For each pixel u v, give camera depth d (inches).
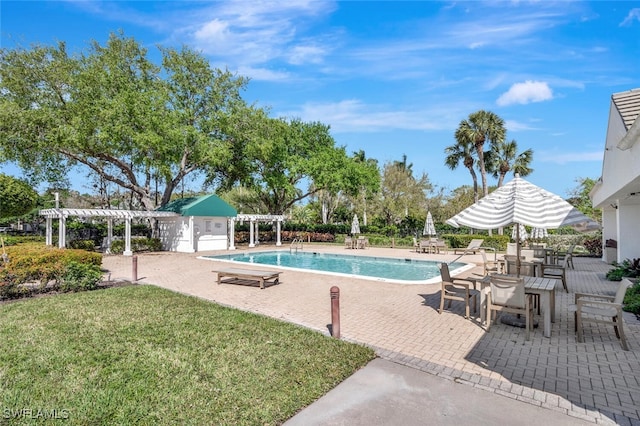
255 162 1073.5
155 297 310.3
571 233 1015.0
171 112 820.0
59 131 666.2
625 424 121.0
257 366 164.7
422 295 332.8
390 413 127.6
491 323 240.8
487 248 782.5
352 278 426.9
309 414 127.0
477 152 1135.0
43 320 234.7
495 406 132.7
